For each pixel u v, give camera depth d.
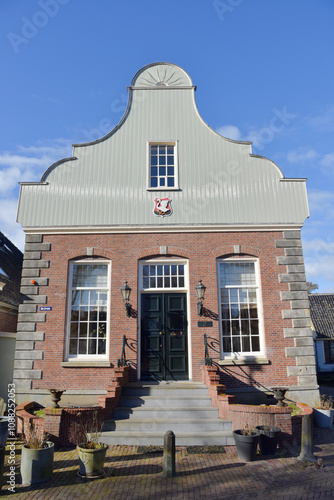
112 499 5.71
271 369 10.50
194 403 9.21
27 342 10.52
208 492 5.91
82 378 10.31
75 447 7.98
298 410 9.45
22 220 11.31
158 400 9.20
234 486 6.09
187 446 8.04
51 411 8.09
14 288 13.94
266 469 6.78
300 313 10.87
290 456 7.43
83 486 6.16
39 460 6.35
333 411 10.00
